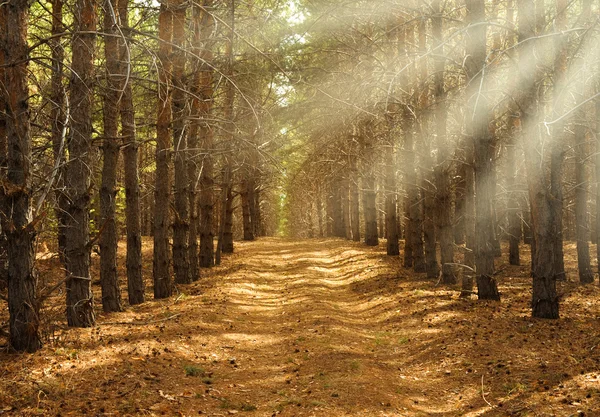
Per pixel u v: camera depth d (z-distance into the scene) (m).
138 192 14.14
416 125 16.19
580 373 7.51
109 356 8.59
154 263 15.11
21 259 8.51
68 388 7.07
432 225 18.03
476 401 7.12
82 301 10.55
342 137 20.17
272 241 41.75
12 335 8.53
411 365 9.21
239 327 11.95
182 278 17.73
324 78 17.33
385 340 11.03
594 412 6.12
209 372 8.51
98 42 12.63
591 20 10.84
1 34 9.04
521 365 8.16
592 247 24.83
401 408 6.87
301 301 15.43
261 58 14.98
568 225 29.94
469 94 12.72
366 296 16.47
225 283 18.30
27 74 8.59
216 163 23.92
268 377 8.38
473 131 13.14
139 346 9.31
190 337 10.41
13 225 8.39
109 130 12.35
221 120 12.40
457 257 22.05
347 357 9.16
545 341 9.37
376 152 22.59
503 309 12.33
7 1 8.31
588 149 17.78
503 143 15.80
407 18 15.73
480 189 13.41
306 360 9.13
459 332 10.52
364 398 7.08
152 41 14.10
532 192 11.23
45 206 10.20
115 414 6.33
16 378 7.30
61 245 15.01
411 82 15.53
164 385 7.59
